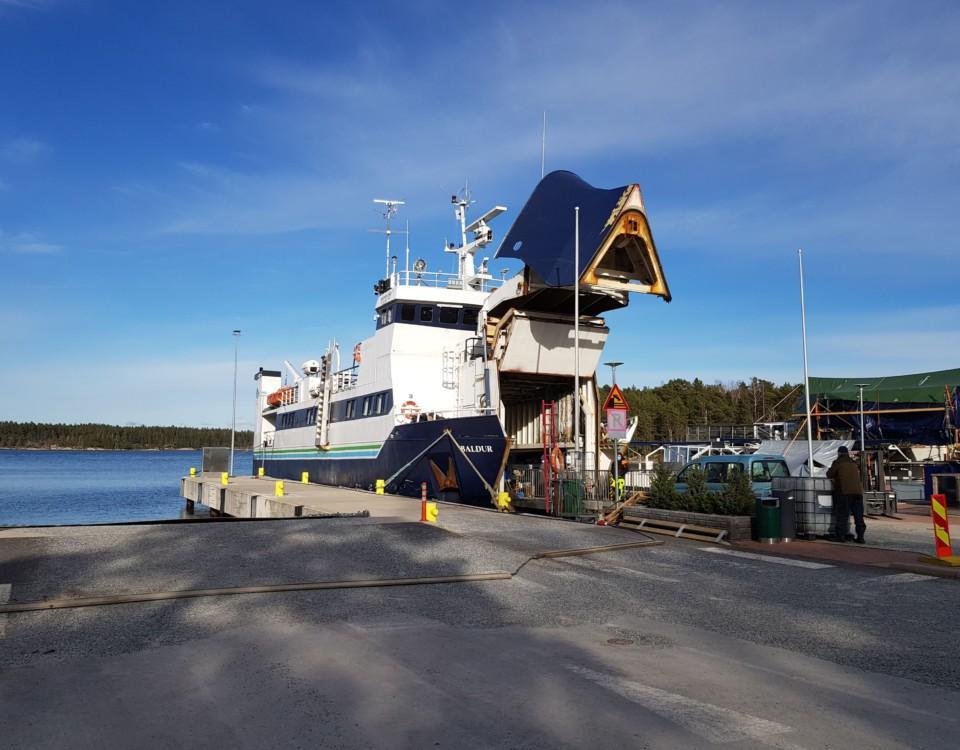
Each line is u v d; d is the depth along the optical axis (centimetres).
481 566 1155
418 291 2678
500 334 2180
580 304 2153
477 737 486
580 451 2252
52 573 1016
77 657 674
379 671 632
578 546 1399
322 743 475
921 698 580
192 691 579
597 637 770
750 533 1556
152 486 7175
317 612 855
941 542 1230
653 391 10888
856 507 1531
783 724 514
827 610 922
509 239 2069
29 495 5881
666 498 1767
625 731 497
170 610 853
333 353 3356
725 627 827
